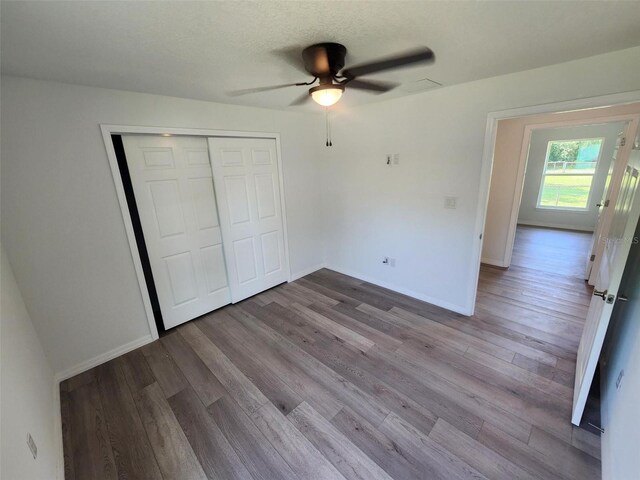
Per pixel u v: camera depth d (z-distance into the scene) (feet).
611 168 11.73
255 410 6.46
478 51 5.83
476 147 8.51
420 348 8.30
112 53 5.26
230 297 11.32
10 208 6.48
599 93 6.36
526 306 10.39
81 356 7.86
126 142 8.15
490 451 5.33
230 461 5.38
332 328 9.52
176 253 9.61
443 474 4.98
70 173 7.15
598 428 5.65
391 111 10.14
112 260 8.08
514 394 6.56
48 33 4.38
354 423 6.03
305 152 12.69
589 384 5.34
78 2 3.62
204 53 5.47
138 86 7.33
